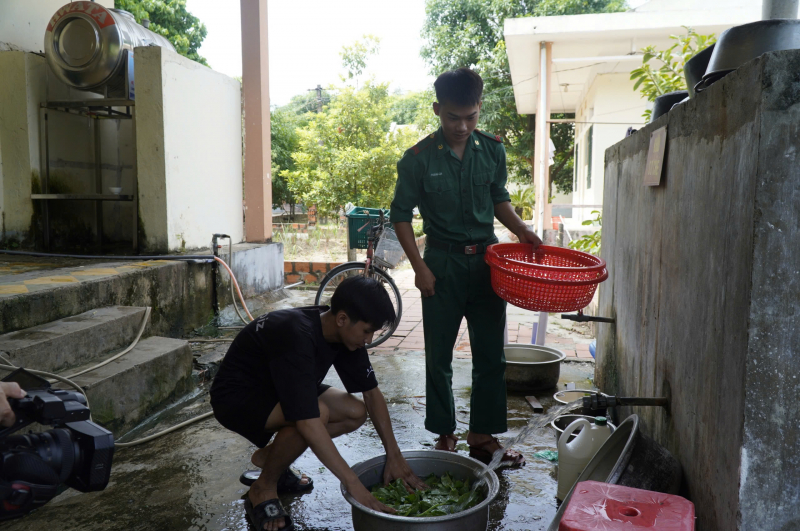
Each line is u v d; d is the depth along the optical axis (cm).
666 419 242
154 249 557
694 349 207
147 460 295
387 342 543
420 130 1861
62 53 559
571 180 2052
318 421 212
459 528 191
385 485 231
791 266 154
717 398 182
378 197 1402
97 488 136
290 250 1078
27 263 483
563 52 1074
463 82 265
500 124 1812
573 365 462
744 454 160
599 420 255
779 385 157
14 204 572
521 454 296
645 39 984
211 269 564
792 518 158
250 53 691
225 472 282
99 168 656
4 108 564
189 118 592
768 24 199
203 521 238
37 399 135
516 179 2023
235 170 706
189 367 396
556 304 249
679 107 234
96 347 349
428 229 297
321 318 226
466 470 236
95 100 564
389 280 535
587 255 287
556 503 255
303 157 1466
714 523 182
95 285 394
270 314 229
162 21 1644
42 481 126
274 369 215
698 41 466
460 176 287
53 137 603
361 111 1460
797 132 151
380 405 245
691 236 213
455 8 1789
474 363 301
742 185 166
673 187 238
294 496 262
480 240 291
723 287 179
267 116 720
